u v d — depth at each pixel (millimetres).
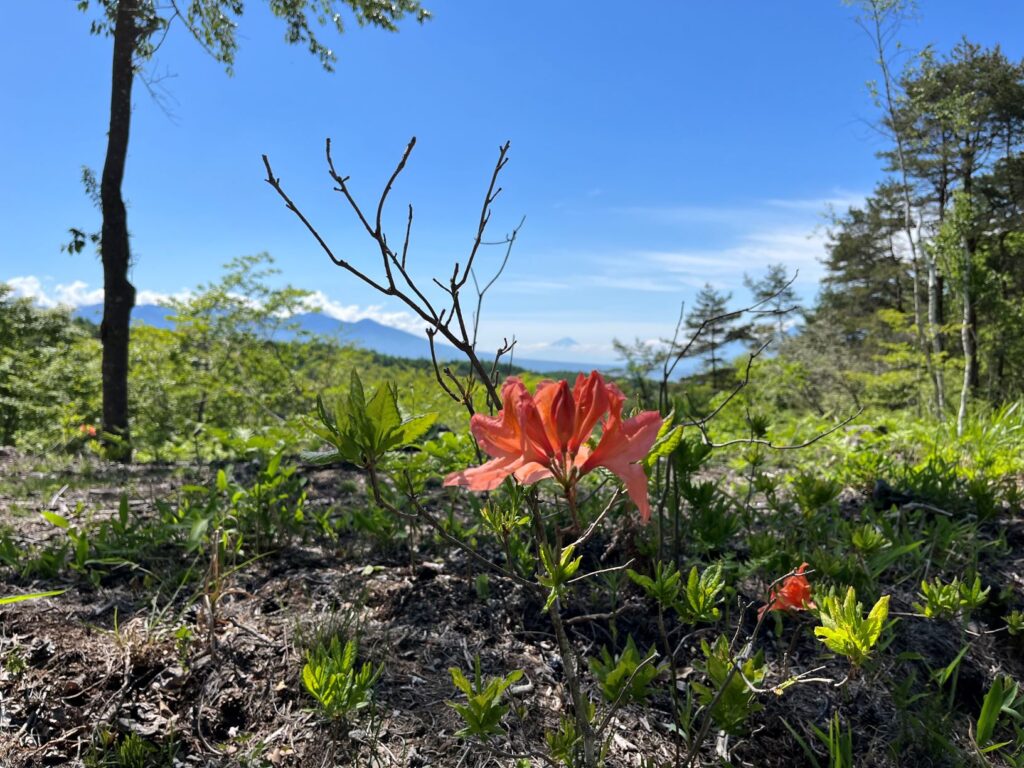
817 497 2811
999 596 2570
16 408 14898
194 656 2154
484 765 1739
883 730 1953
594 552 2744
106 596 2613
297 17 8594
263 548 3018
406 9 8906
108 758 1787
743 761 1804
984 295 10602
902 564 2859
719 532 2404
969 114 13117
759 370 14875
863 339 28828
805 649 2238
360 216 1370
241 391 11656
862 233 27562
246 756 1776
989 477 3811
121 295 7441
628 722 1896
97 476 5055
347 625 2281
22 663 2090
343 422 1153
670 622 2330
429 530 3164
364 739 1807
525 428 1055
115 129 7305
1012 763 1787
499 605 2455
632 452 1064
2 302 21406
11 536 3287
